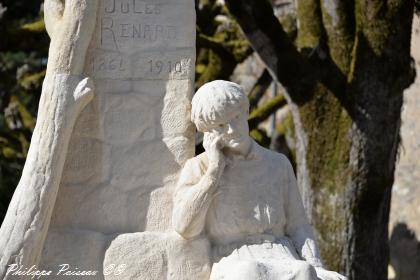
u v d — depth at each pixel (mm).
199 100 7277
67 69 7309
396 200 17875
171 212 7426
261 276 6859
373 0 11523
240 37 13867
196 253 7316
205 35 13906
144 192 7430
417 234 17656
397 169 17906
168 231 7391
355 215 11773
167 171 7453
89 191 7398
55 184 7230
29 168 7230
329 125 11773
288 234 7516
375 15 11547
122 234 7309
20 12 16219
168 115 7484
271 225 7363
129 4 7504
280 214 7414
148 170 7441
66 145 7270
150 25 7516
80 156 7406
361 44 11625
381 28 11562
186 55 7535
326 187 11805
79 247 7289
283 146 15062
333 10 11719
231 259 7207
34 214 7164
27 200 7180
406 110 17844
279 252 7281
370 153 11734
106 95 7441
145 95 7484
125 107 7457
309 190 11883
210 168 7250
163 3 7539
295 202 7535
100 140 7426
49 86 7289
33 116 15922
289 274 6883
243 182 7363
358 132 11688
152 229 7402
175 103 7488
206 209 7238
